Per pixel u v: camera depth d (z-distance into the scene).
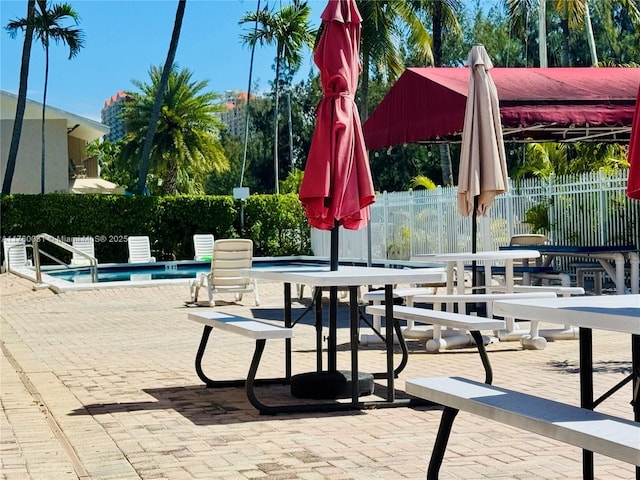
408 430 5.72
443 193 23.16
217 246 16.16
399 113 16.34
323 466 4.80
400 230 25.59
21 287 20.86
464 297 9.23
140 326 13.09
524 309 4.09
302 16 42.16
